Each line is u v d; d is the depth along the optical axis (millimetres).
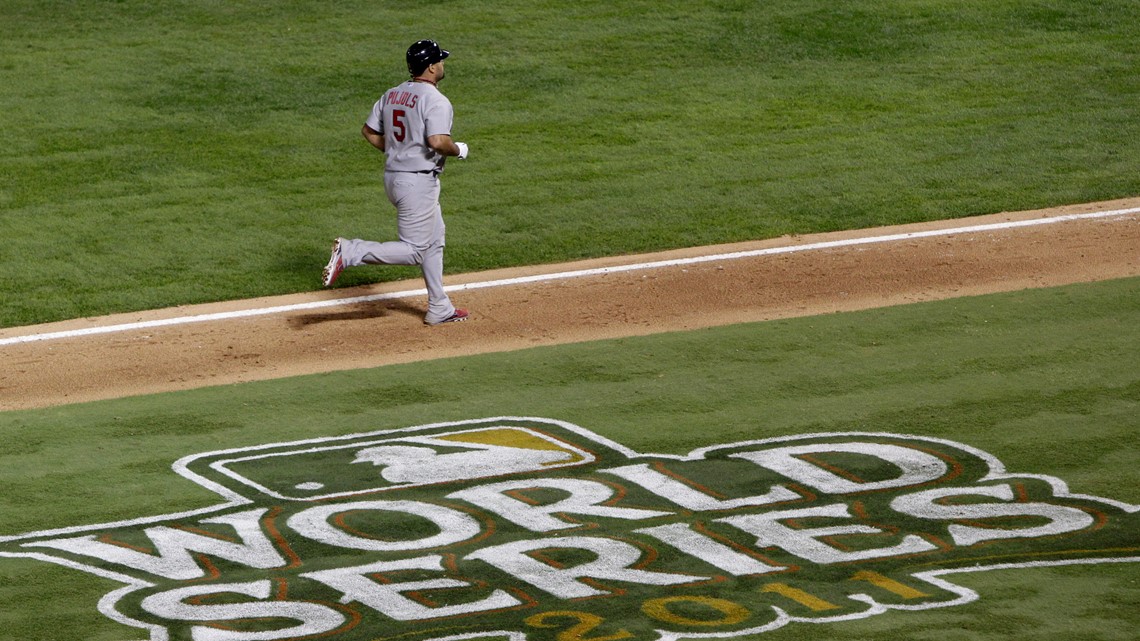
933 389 36344
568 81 73938
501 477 31328
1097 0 85312
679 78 74375
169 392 37812
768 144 65312
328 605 25438
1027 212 55469
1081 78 73688
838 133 66562
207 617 24969
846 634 24094
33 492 30641
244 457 32719
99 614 25062
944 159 62688
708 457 32344
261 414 35688
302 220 56000
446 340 41875
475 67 75688
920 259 49812
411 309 45406
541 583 26234
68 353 41812
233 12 84688
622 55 77625
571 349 40562
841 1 85438
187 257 51844
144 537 28344
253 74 74375
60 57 76688
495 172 61875
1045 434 33219
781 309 44375
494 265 50844
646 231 54562
